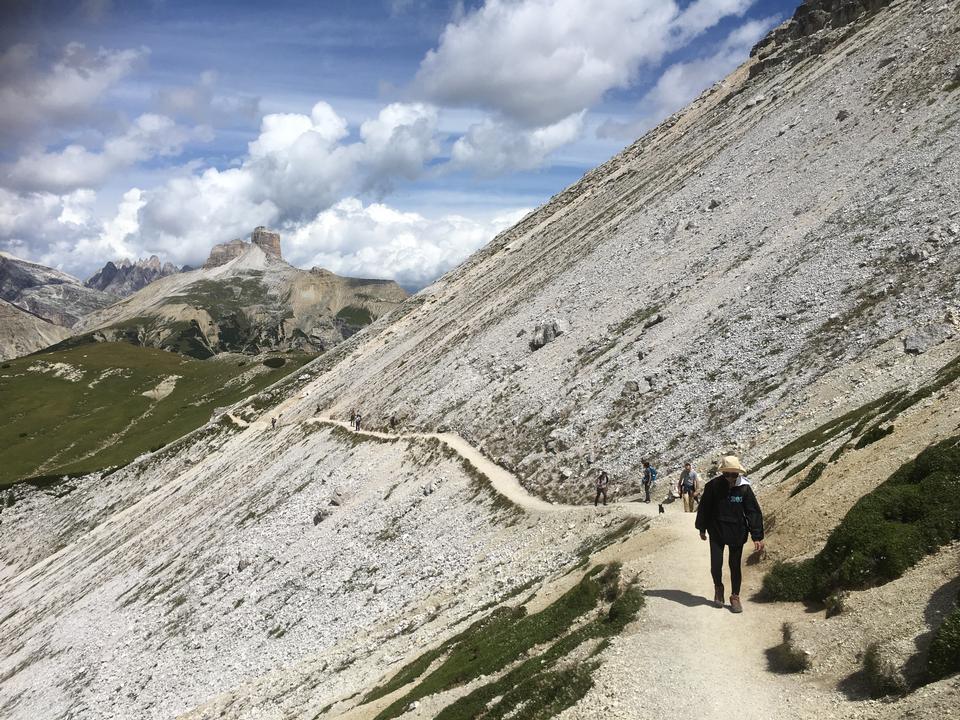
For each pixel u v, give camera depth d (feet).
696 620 59.72
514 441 214.28
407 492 228.84
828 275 173.06
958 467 57.57
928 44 266.36
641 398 183.93
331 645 161.38
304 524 256.93
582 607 78.38
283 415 475.31
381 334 530.27
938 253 148.46
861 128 247.70
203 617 232.73
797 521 71.00
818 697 42.83
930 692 36.63
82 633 280.51
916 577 49.60
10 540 519.60
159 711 185.47
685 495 116.78
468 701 65.98
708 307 204.85
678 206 312.50
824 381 135.33
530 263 418.51
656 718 46.03
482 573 147.33
